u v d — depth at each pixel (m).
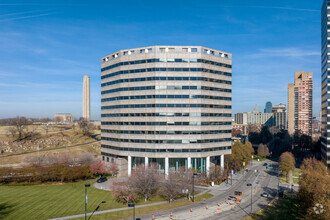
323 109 125.56
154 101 100.94
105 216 57.06
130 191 70.38
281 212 62.56
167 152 100.69
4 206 63.06
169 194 68.88
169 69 101.31
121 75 106.81
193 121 101.38
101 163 105.88
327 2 115.56
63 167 92.44
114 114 110.31
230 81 112.88
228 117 111.94
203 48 103.88
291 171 112.38
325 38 119.19
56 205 64.12
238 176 110.31
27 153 131.00
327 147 113.50
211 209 63.97
